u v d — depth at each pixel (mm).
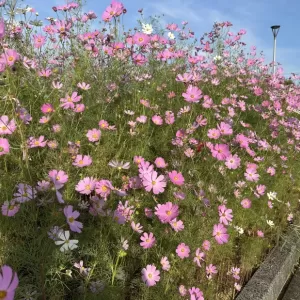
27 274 1702
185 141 2803
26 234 1707
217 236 2217
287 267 2828
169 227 2141
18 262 1620
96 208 1895
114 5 3314
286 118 4715
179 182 2121
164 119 3398
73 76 3127
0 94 1874
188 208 2373
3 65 1772
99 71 3367
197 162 2928
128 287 1918
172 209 1920
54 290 1610
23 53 2889
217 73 5176
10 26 2438
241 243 2863
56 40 3412
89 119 2805
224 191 2865
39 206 1863
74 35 3457
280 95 5465
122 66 3516
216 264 2525
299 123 4438
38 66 2988
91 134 2537
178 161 2713
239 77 5523
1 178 1889
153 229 2156
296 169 4203
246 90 5273
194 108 3627
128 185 2193
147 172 1978
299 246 3121
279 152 3828
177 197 2219
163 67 4371
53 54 3393
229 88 4672
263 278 2506
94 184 1978
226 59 5719
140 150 2830
